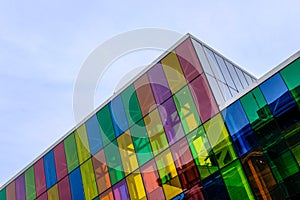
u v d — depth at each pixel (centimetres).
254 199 1753
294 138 1745
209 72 2289
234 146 1941
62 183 2761
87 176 2609
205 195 1930
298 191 1634
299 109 1783
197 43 2450
